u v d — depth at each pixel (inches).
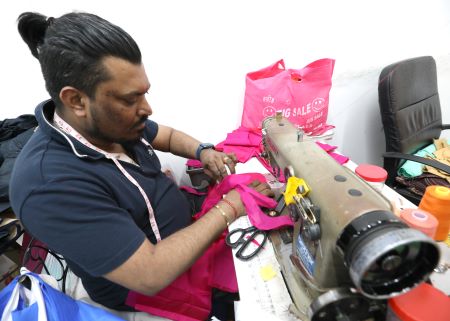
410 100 49.2
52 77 21.2
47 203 20.6
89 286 30.6
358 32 51.6
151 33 45.1
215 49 48.4
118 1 42.1
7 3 40.1
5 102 47.1
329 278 18.6
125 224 22.8
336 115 59.9
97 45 19.9
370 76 56.5
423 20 52.8
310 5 47.6
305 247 21.6
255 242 28.4
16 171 23.0
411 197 45.9
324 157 24.5
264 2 46.0
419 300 16.4
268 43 49.6
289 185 23.3
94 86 21.0
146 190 30.5
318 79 45.4
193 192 48.6
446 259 24.6
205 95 52.2
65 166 23.0
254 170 41.6
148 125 42.2
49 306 23.9
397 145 48.8
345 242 15.8
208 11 45.1
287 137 30.3
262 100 46.2
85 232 21.3
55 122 26.1
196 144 43.5
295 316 21.4
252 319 21.5
